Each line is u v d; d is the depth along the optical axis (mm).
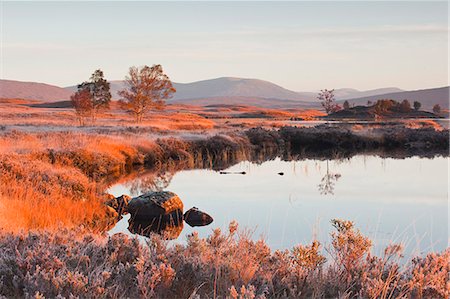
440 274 5406
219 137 40719
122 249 6312
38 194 14219
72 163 24047
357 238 6055
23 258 5676
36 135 34000
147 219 15227
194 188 21688
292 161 34844
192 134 47938
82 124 65625
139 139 34969
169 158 33719
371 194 20000
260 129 51188
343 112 183000
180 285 5398
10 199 12531
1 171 16062
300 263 6000
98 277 5160
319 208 16656
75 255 6051
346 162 34188
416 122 93938
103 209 15148
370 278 5684
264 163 33312
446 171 28828
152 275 5164
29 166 17422
